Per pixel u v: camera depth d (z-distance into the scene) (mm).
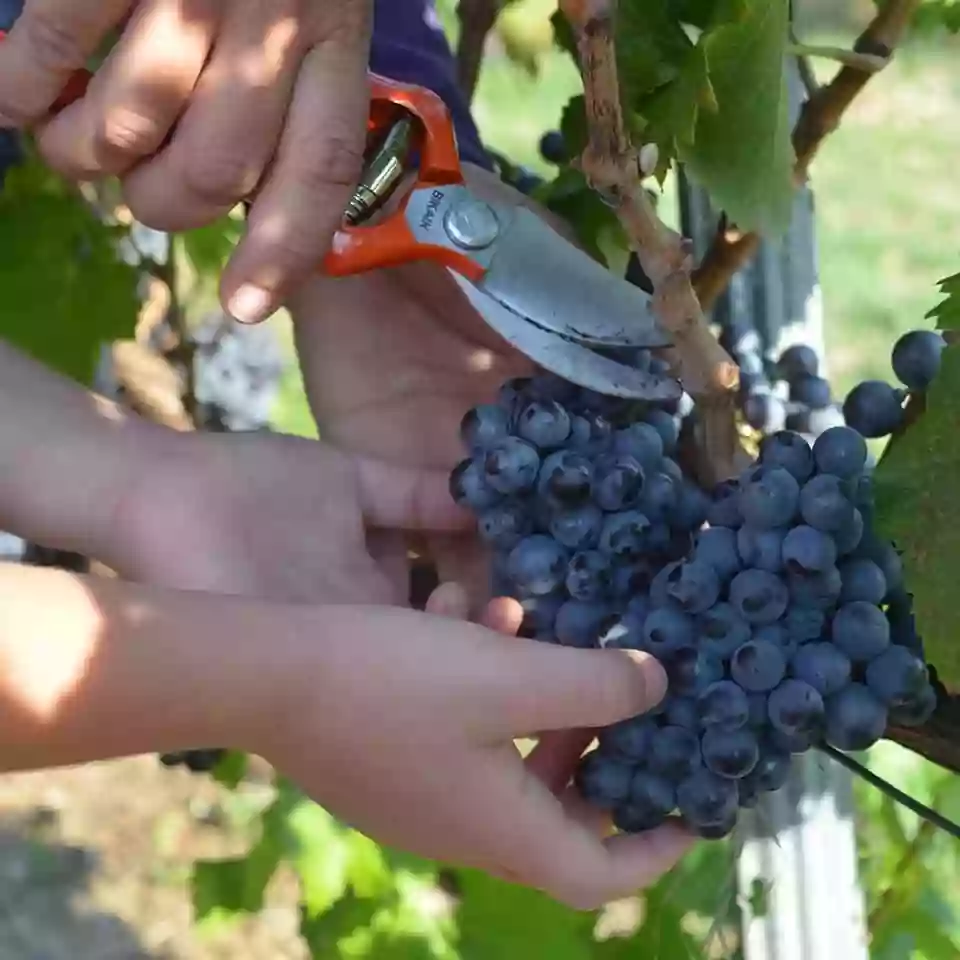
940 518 369
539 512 425
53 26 407
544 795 413
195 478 464
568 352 436
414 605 498
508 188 523
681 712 406
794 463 396
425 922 592
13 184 587
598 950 572
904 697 391
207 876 673
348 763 398
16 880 1027
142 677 371
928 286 1361
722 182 429
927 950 618
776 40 419
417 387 536
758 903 527
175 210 425
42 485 464
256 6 402
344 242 439
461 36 585
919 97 1591
